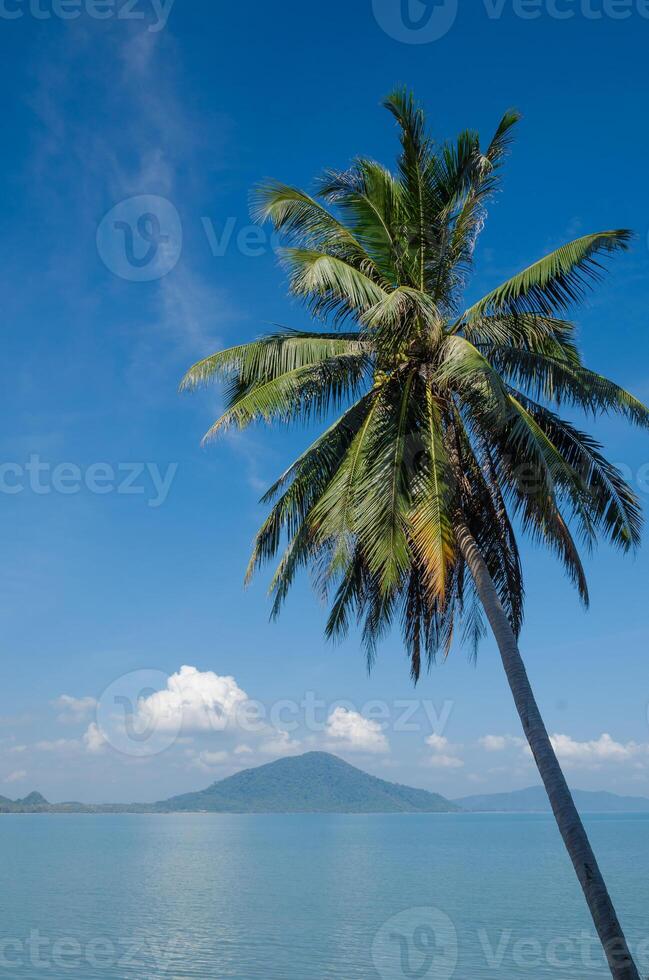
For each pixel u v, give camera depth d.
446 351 13.99
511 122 14.99
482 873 73.19
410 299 13.09
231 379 16.97
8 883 65.12
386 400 15.10
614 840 146.38
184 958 34.25
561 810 12.14
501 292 14.87
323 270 13.52
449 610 16.80
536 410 16.08
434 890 58.50
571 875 70.19
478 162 14.54
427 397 14.81
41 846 123.75
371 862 88.75
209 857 98.06
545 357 15.21
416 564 16.22
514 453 15.09
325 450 15.80
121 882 65.69
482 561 14.52
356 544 15.37
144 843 133.50
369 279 14.70
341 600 17.83
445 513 13.47
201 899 53.50
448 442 15.40
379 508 13.45
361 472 14.11
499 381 12.75
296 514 16.16
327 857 97.62
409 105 14.84
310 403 15.88
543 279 14.45
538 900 52.09
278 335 15.68
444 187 15.32
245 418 15.28
